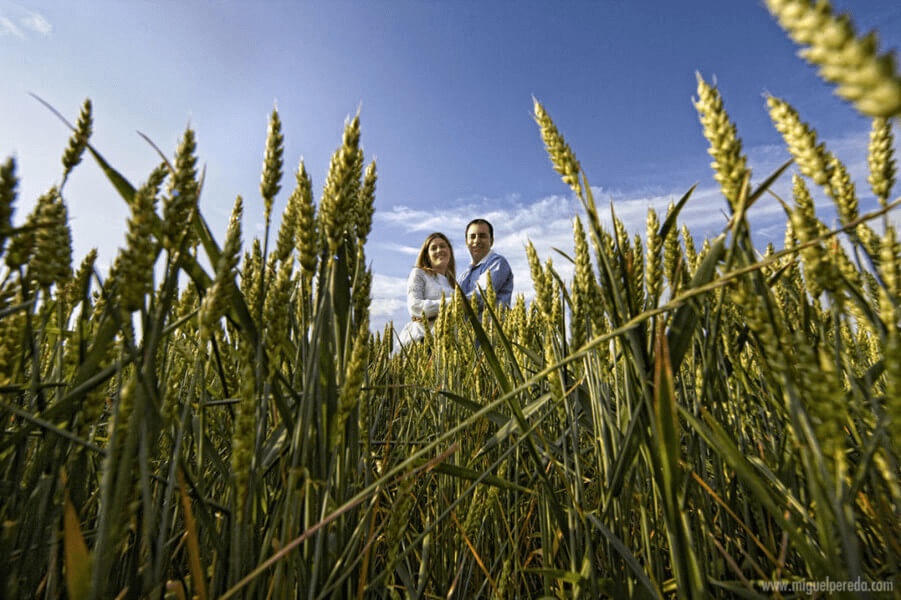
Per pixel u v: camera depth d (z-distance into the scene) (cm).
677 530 82
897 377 52
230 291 81
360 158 109
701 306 105
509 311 302
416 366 268
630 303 95
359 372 89
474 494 144
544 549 129
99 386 82
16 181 78
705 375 97
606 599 123
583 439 186
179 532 118
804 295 108
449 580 155
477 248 638
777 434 117
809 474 63
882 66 29
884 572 91
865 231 80
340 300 114
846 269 86
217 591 91
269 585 92
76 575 58
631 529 126
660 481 85
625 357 94
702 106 73
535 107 95
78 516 92
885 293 69
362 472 132
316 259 97
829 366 59
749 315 66
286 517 85
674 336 89
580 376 127
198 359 117
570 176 91
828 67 32
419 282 477
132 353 71
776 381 92
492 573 158
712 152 72
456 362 231
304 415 88
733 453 77
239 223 86
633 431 93
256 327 95
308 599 91
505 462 162
